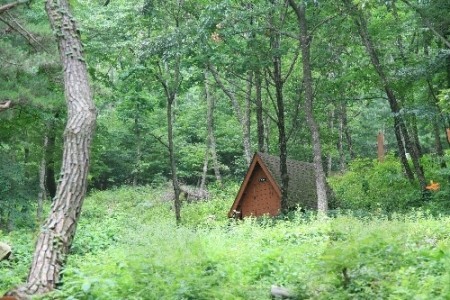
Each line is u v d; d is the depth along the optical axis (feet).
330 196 80.94
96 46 64.49
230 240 43.98
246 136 89.10
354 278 23.03
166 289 22.91
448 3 63.52
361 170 105.19
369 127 134.51
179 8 73.77
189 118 143.23
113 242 48.80
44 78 52.34
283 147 73.26
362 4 56.59
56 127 69.00
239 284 26.40
